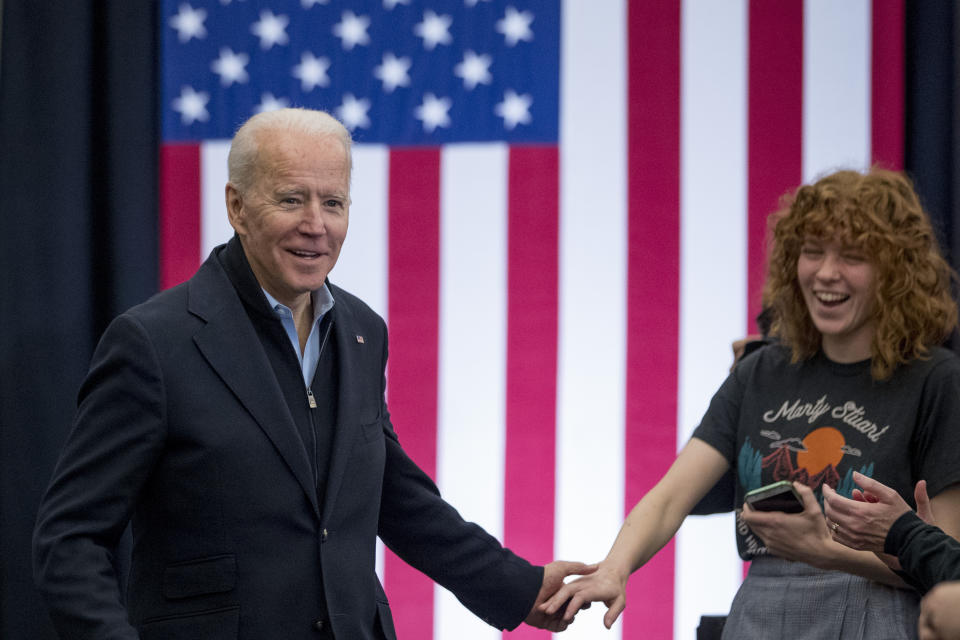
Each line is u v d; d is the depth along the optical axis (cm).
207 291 779
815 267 848
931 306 833
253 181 764
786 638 834
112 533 722
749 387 914
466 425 1611
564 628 943
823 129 1580
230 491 736
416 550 920
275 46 1647
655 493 951
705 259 1591
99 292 1606
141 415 722
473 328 1612
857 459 828
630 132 1605
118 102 1592
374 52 1641
